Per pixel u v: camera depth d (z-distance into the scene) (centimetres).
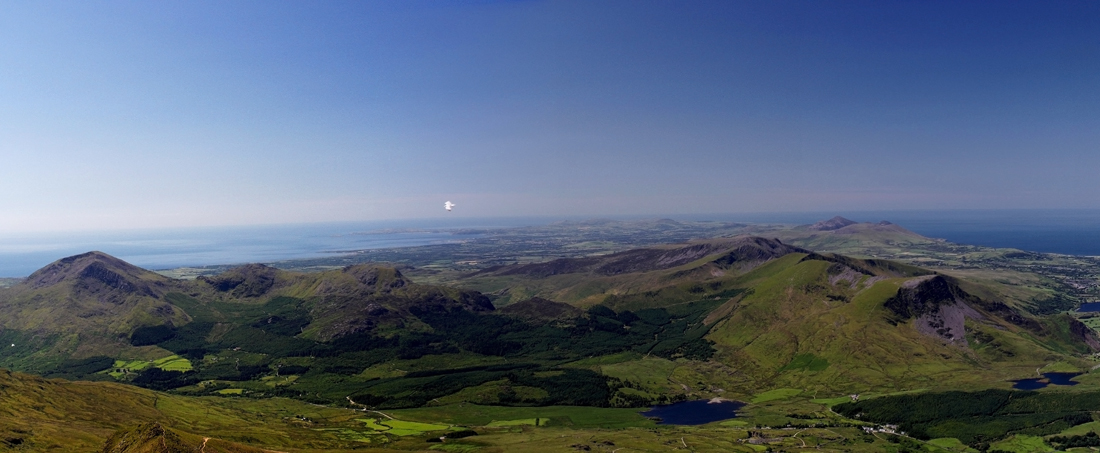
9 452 16350
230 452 16512
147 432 15875
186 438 16350
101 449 16275
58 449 17225
